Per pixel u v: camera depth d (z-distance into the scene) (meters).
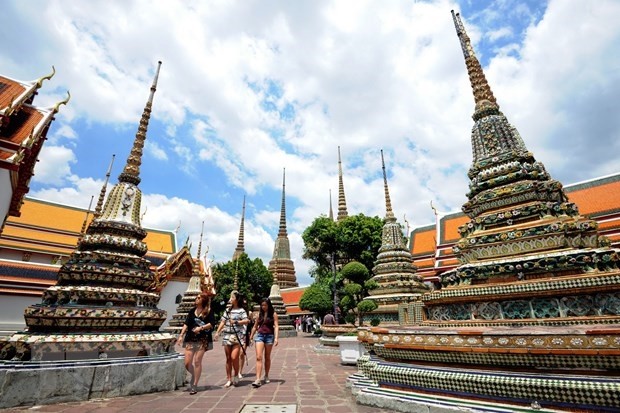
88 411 5.94
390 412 5.76
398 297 18.02
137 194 10.66
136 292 9.00
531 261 7.14
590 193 24.22
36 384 6.40
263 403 6.45
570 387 4.40
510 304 7.04
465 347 5.40
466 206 9.76
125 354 8.41
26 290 25.67
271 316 8.93
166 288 34.56
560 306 6.50
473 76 11.23
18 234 32.25
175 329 28.84
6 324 24.38
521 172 8.70
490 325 7.05
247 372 10.55
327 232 33.16
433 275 30.03
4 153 9.80
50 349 7.29
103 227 9.59
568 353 4.53
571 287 6.35
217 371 10.99
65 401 6.56
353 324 16.84
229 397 7.00
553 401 4.52
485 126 10.14
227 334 8.55
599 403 4.21
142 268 9.85
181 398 6.95
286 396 7.04
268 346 8.80
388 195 22.92
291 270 63.38
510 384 4.85
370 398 6.21
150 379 7.59
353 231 33.56
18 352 7.07
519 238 7.86
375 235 33.09
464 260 8.94
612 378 4.21
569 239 7.37
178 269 35.81
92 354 8.61
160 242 42.44
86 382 6.84
